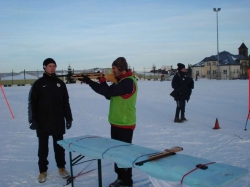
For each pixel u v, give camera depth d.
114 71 4.65
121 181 4.75
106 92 4.53
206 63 70.88
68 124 5.31
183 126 9.64
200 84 31.11
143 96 19.77
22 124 10.45
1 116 12.27
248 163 5.73
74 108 14.27
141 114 12.34
